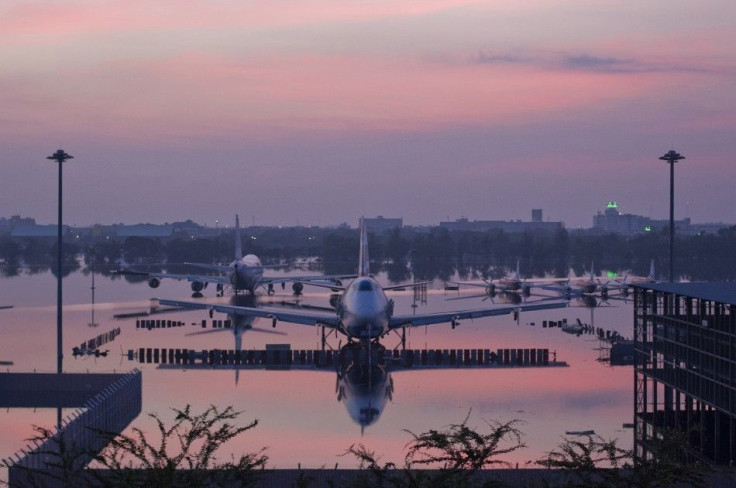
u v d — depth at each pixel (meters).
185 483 36.12
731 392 71.25
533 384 116.88
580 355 144.25
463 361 137.12
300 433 89.81
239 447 84.06
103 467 72.56
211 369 129.25
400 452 82.31
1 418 98.56
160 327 184.38
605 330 179.25
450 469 37.00
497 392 111.19
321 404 103.69
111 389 91.56
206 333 173.00
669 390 93.06
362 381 119.31
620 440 85.31
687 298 80.31
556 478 57.03
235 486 49.28
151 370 127.62
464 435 37.94
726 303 71.00
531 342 160.75
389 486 46.62
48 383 110.81
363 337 128.12
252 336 168.12
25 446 84.62
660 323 87.12
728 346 75.38
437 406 102.56
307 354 136.12
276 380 119.44
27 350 148.88
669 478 37.62
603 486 37.78
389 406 102.62
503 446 83.81
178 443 84.50
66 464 38.12
